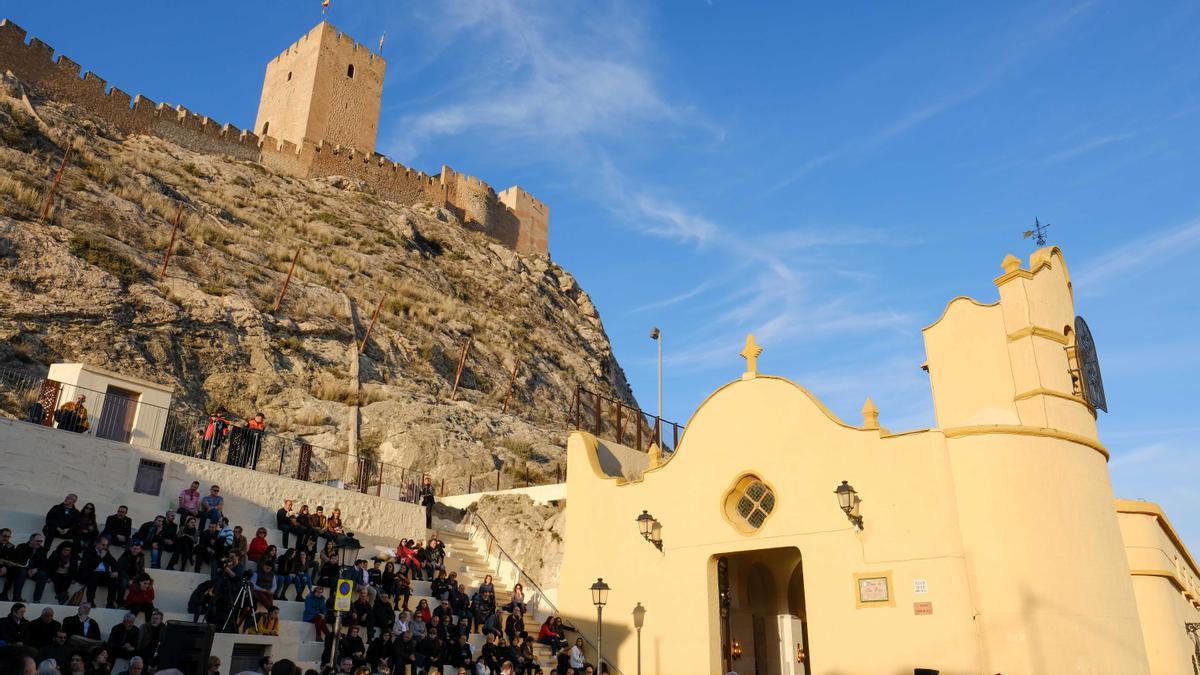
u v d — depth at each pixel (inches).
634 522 829.2
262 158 2513.5
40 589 524.4
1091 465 668.7
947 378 703.1
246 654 580.1
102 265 1355.8
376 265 2154.3
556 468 1457.9
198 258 1627.7
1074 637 593.9
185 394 1222.9
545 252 3378.4
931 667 611.2
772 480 743.7
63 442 664.4
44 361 1091.9
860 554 671.8
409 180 2896.2
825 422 727.7
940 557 633.6
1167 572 898.7
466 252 2667.3
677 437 1132.5
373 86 2930.6
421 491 1020.5
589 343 2679.6
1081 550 624.7
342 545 731.4
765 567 880.3
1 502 608.7
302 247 2023.9
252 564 677.9
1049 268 725.9
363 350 1640.0
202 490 757.9
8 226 1284.4
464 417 1510.8
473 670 670.5
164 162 2107.5
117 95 2187.5
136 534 620.7
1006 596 609.9
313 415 1328.7
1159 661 857.5
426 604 719.7
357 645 612.4
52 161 1656.0
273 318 1535.4
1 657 213.2
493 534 986.1
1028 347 676.1
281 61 2918.3
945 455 661.3
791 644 829.8
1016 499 631.2
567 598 852.0
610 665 794.8
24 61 1991.9
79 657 416.8
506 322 2326.5
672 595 775.7
